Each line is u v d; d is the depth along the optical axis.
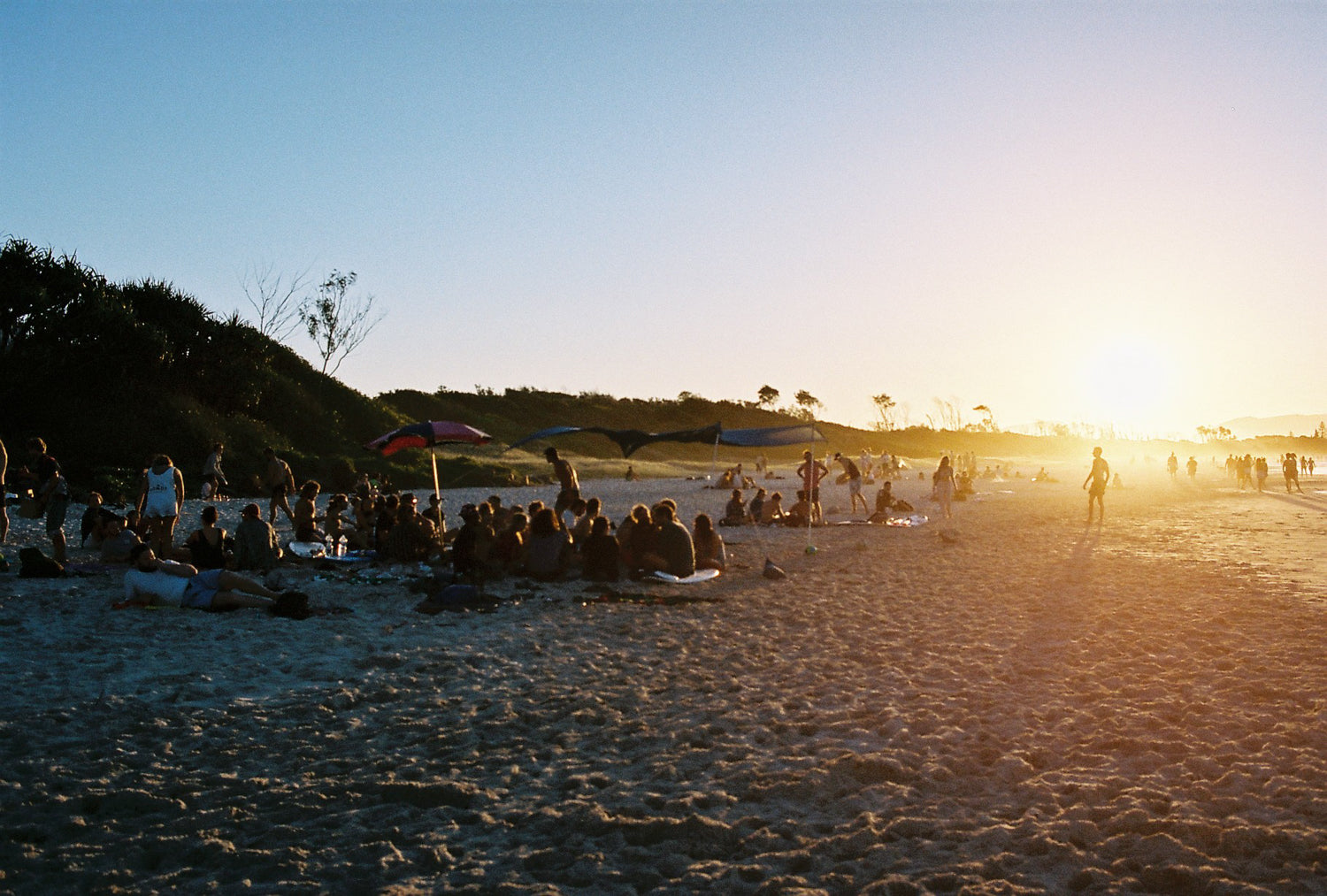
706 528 14.20
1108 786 5.07
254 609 9.97
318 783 5.20
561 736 6.05
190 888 3.97
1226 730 6.10
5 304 33.22
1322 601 11.37
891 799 4.96
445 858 4.25
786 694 7.11
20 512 12.80
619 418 107.19
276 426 43.25
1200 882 3.92
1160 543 18.69
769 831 4.55
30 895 3.88
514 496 34.72
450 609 10.31
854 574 13.93
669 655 8.43
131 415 34.44
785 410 136.75
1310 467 70.88
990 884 3.96
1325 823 4.56
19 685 6.88
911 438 131.75
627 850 4.32
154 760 5.51
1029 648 8.71
